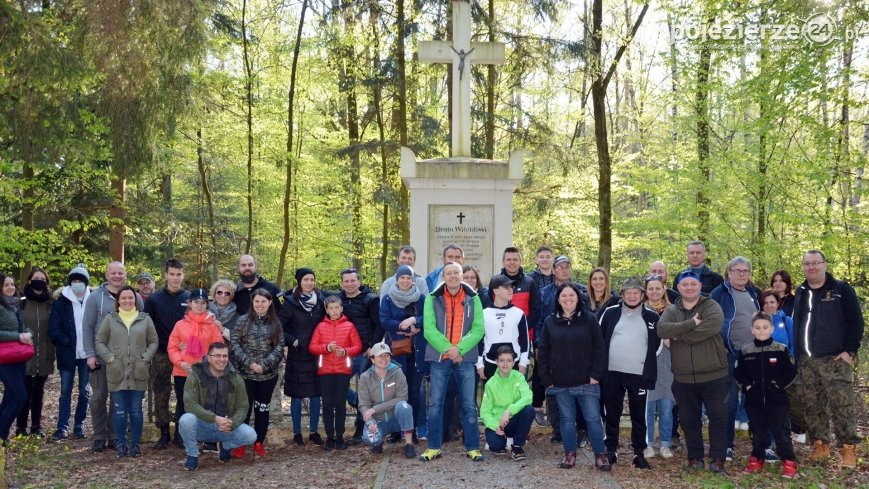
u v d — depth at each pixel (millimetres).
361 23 16422
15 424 8227
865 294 10984
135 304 6812
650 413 6605
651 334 6059
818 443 6469
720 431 5973
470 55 9258
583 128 24078
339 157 15586
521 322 6441
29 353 6719
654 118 18406
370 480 5770
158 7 11281
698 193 13188
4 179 12383
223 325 6891
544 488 5488
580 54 14891
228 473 6098
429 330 6266
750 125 11320
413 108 16609
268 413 6770
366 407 6520
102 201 14938
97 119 11961
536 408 7324
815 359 6277
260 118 18453
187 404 6246
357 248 19859
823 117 11234
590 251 20703
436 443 6355
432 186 8875
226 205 22922
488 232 8898
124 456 6668
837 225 10570
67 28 11711
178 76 12117
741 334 6496
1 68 10445
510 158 8898
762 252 11789
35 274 7500
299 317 6875
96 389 6883
